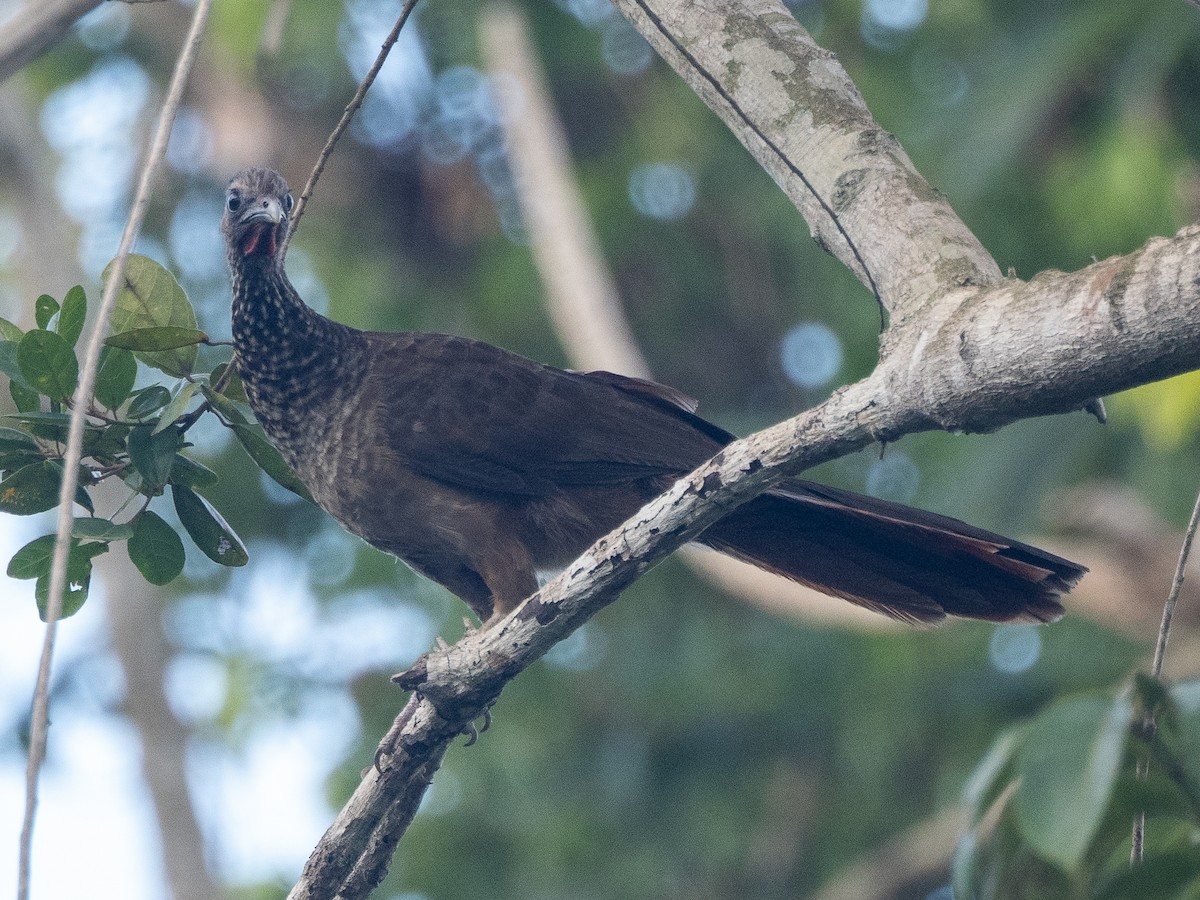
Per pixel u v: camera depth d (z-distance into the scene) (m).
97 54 14.24
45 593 5.30
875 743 14.39
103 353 5.16
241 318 7.04
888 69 14.39
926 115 13.70
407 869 14.45
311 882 5.67
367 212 14.02
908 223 4.90
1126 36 11.72
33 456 5.23
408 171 13.92
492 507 7.00
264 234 6.92
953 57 14.27
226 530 5.49
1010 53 12.71
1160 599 11.87
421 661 5.44
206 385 5.50
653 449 7.15
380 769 5.62
